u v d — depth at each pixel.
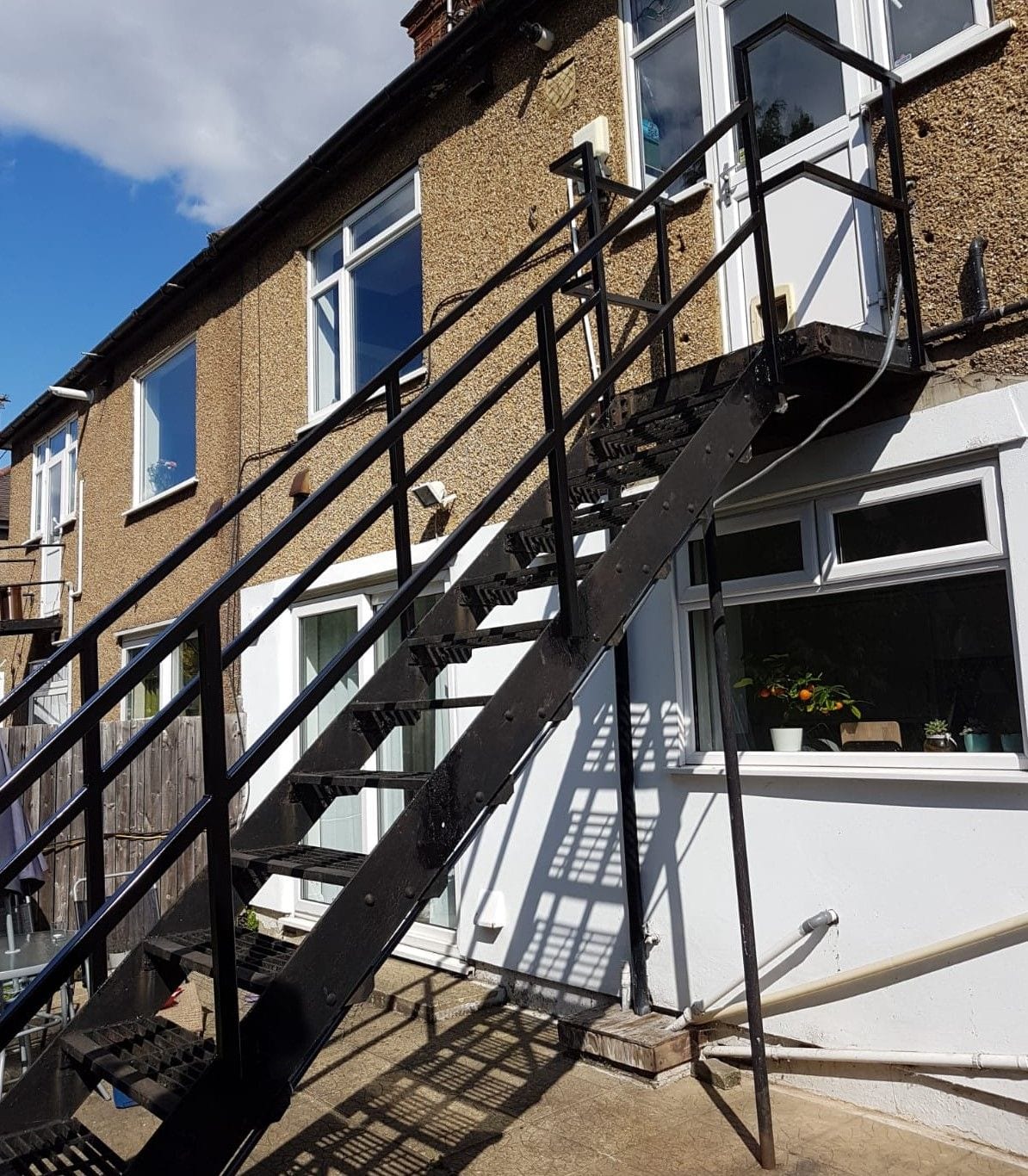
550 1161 3.55
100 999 2.88
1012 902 3.42
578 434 5.29
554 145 5.89
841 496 4.17
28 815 6.97
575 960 5.06
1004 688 3.66
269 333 8.50
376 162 7.38
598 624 3.00
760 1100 3.40
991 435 3.61
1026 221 3.63
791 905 4.09
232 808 7.73
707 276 3.51
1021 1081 3.33
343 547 3.28
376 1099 4.20
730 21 5.04
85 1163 2.38
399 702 3.21
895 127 3.93
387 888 2.44
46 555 13.06
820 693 4.25
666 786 4.68
